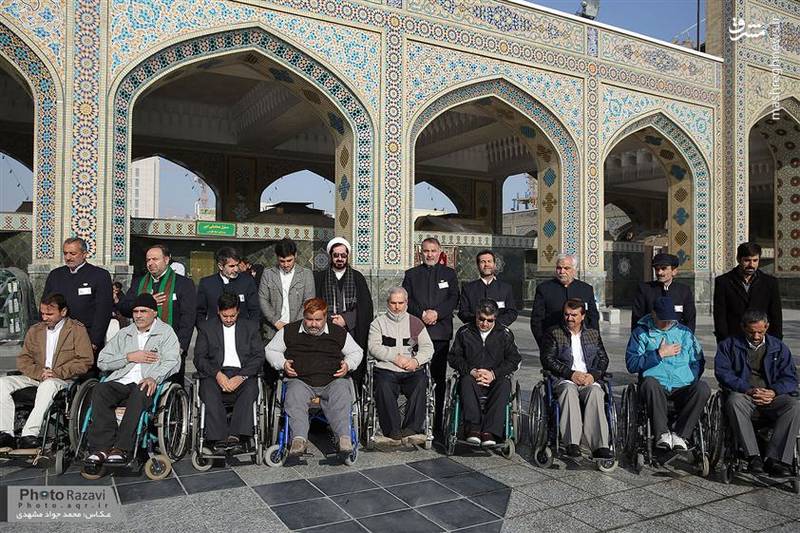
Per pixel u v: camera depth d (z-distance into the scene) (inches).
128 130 320.2
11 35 287.6
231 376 145.6
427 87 398.3
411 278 177.0
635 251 706.2
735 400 133.4
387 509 114.7
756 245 153.2
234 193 661.9
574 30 455.2
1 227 453.7
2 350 276.7
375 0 378.9
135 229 496.1
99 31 306.2
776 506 119.4
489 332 156.5
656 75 494.3
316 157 697.6
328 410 143.8
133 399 130.4
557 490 126.7
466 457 149.6
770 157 765.9
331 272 174.2
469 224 750.5
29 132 557.6
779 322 156.3
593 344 154.5
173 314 160.2
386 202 386.0
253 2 342.0
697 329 452.8
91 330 158.9
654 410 138.6
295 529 104.7
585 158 464.1
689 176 532.4
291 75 369.7
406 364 153.6
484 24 416.8
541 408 144.5
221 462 141.9
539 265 484.7
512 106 440.1
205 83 566.6
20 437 135.5
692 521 111.1
